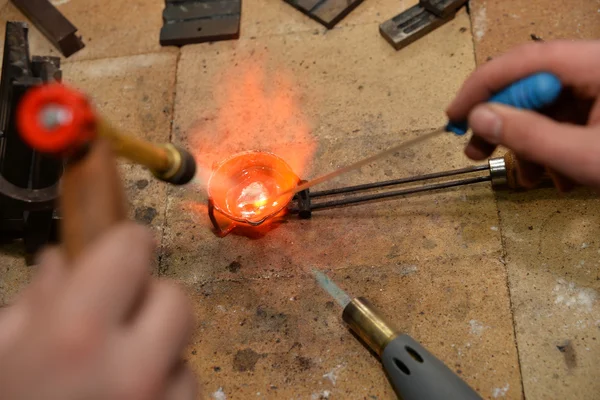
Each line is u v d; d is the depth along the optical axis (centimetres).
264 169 129
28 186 123
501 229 120
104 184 59
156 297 55
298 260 122
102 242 53
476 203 124
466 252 119
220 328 117
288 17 161
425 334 111
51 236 129
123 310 50
